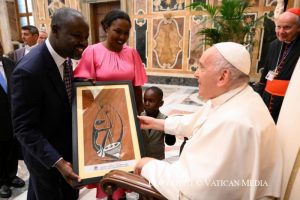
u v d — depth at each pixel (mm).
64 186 1361
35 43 3213
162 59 6137
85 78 1355
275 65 2223
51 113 1122
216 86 1011
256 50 5055
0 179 2105
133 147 1216
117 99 1263
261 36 4973
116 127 1220
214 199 902
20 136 1055
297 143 883
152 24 6012
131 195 1986
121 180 1037
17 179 2182
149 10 5957
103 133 1187
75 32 990
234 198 910
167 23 5844
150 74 6352
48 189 1278
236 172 886
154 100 1765
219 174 885
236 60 958
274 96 2127
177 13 5684
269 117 977
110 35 1506
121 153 1189
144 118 1481
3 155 2080
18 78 1008
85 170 1112
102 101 1229
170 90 5664
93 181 1109
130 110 1266
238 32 4289
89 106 1197
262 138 888
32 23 7348
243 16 4539
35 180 1269
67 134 1226
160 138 1781
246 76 997
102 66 1508
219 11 4359
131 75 1612
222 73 979
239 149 879
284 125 1005
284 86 2049
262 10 4879
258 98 1013
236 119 900
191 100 4809
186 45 5773
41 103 1085
